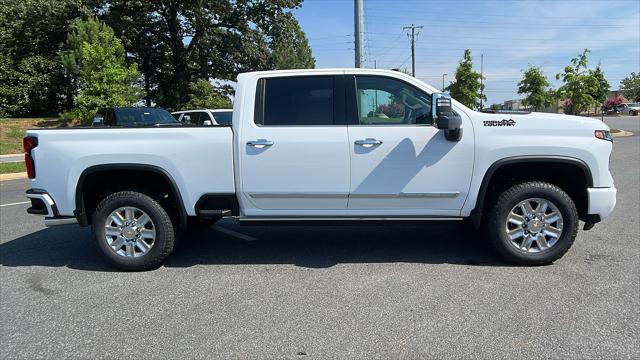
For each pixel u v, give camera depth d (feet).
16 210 28.71
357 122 15.88
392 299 13.53
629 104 250.78
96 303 13.75
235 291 14.44
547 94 115.85
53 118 86.12
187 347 11.07
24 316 12.94
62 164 16.20
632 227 21.02
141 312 13.05
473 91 125.70
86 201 16.92
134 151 16.01
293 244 19.53
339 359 10.42
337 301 13.48
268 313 12.79
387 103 16.08
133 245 16.51
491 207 16.07
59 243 20.61
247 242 19.99
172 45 111.96
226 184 16.10
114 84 70.38
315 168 15.74
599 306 12.72
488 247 18.33
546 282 14.53
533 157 15.40
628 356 10.28
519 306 12.84
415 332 11.52
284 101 16.10
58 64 91.04
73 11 93.15
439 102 14.56
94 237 16.51
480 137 15.49
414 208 16.06
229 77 114.73
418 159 15.62
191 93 94.73
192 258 17.90
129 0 98.43
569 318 12.07
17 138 73.10
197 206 16.29
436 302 13.23
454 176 15.67
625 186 31.76
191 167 16.05
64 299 14.10
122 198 16.22
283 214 16.37
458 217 16.14
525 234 15.99
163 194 17.04
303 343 11.13
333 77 16.10
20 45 93.61
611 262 16.26
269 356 10.59
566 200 15.60
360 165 15.66
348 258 17.47
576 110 95.04
